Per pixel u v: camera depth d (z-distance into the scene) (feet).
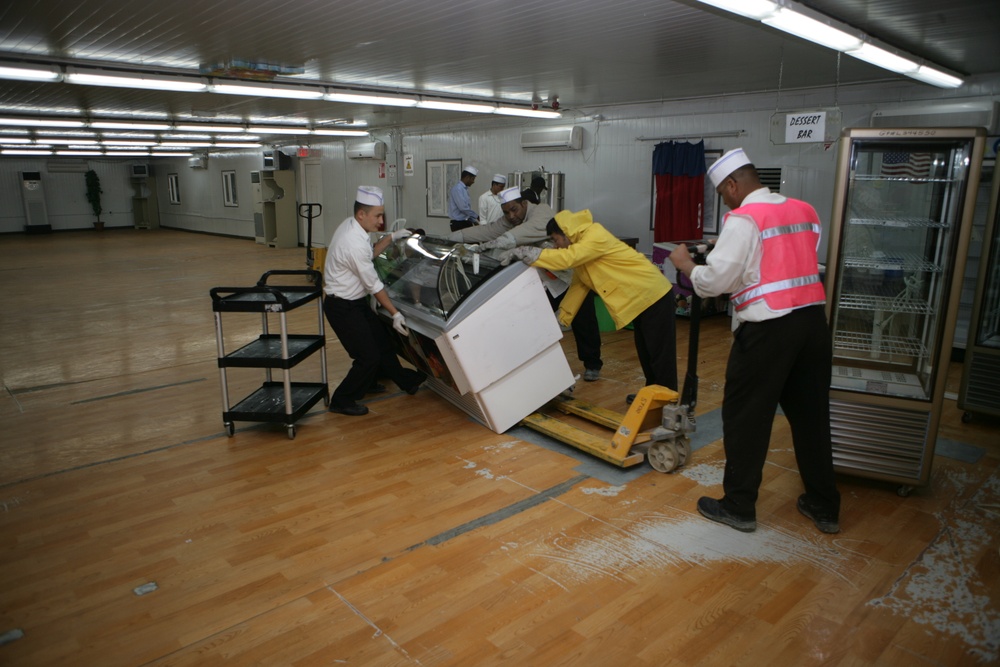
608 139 28.81
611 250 13.04
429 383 16.26
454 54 17.66
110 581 8.57
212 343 21.71
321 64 19.25
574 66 19.36
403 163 41.45
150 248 53.36
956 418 14.51
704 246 10.90
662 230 26.71
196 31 14.88
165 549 9.33
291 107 29.04
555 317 13.75
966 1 11.47
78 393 16.56
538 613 7.85
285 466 12.10
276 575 8.68
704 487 11.12
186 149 59.16
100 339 22.27
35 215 69.82
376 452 12.73
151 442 13.30
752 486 9.53
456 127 36.86
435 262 14.34
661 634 7.47
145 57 17.79
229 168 61.82
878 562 8.88
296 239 53.78
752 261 8.70
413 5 12.87
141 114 32.17
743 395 9.26
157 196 78.07
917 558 8.98
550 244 15.38
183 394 16.46
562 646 7.27
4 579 8.62
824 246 22.50
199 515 10.30
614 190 28.94
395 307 14.28
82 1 12.40
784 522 9.95
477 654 7.16
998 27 13.20
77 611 7.95
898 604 8.00
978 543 9.36
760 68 19.08
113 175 76.28
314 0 12.53
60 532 9.81
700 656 7.11
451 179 37.99
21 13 13.17
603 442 12.31
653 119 26.99
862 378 11.23
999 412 13.58
